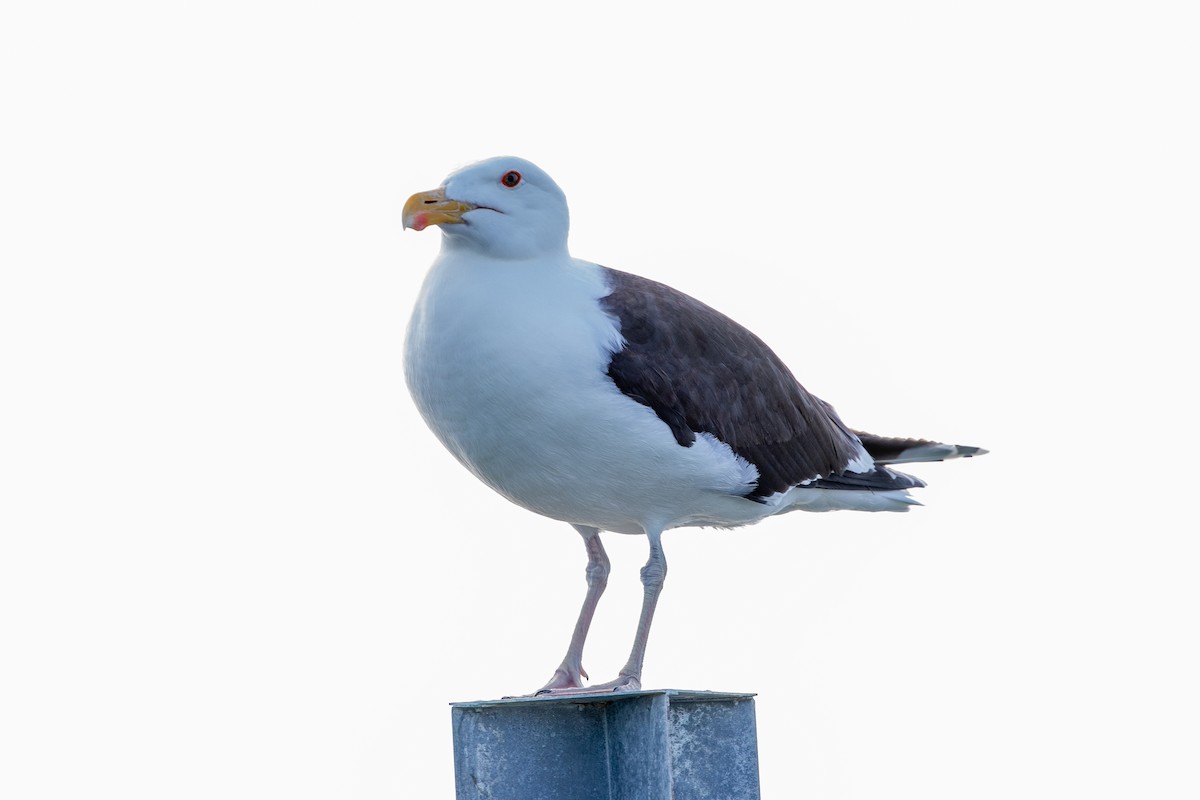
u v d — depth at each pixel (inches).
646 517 518.3
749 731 492.4
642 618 514.6
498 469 507.8
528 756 487.5
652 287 521.3
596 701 489.1
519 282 497.0
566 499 512.7
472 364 489.4
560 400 487.8
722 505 528.1
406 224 497.0
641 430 496.1
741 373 521.7
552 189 506.3
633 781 479.2
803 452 541.6
